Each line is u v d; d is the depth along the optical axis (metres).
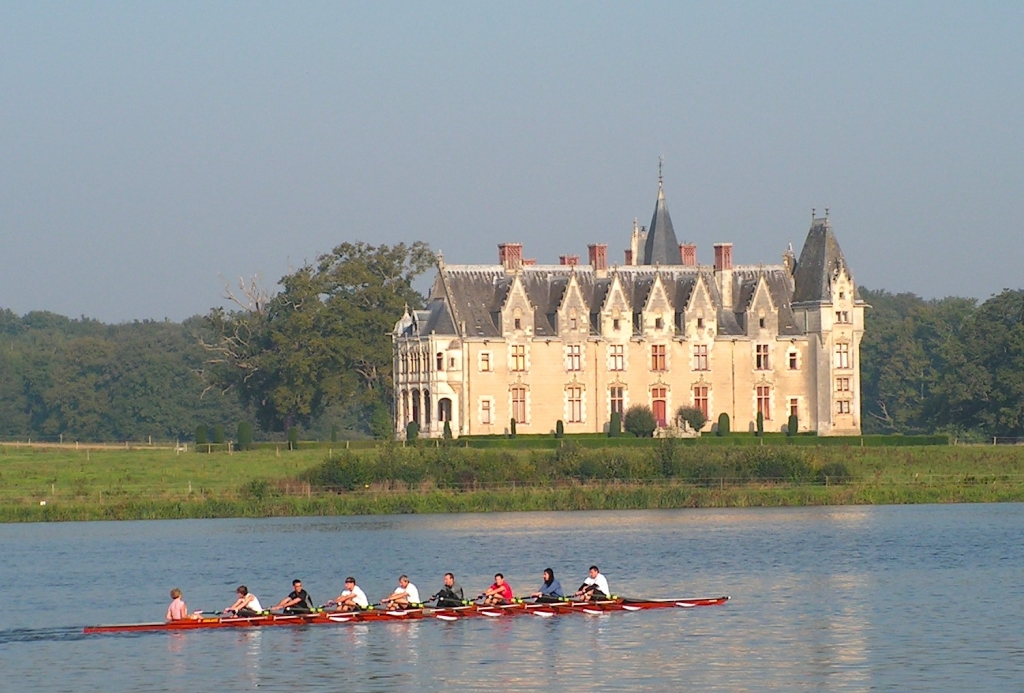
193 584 135.12
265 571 141.75
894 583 131.88
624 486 193.88
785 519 179.62
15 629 113.62
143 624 114.44
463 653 103.12
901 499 196.75
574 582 134.12
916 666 98.88
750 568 141.12
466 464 196.62
